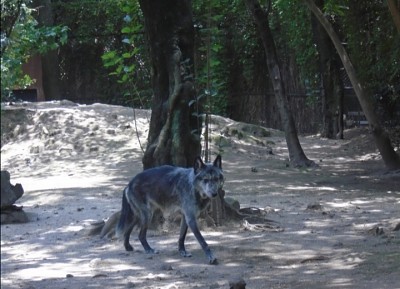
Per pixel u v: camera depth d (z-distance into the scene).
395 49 21.91
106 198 17.00
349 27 23.94
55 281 9.66
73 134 25.36
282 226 13.15
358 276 9.46
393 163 20.70
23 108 27.12
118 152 23.81
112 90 36.16
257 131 27.27
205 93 13.43
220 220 13.06
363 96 20.77
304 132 32.03
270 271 9.97
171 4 13.66
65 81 36.75
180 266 10.50
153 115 13.96
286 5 28.95
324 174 20.77
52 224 14.16
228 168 21.72
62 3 35.81
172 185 11.12
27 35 15.52
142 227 11.55
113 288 9.18
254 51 33.47
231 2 31.88
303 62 30.80
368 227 12.84
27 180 20.98
